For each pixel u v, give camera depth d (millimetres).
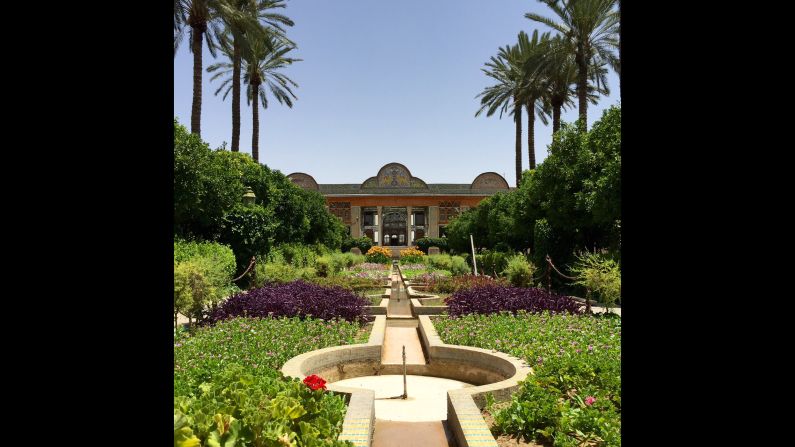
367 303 10727
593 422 3373
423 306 11406
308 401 3289
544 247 14320
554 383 4270
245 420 2646
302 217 21828
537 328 6980
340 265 20906
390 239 52438
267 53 23594
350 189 41344
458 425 3871
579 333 6531
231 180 15578
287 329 7211
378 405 5352
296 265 17312
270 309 8445
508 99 26062
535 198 15516
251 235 14945
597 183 11312
